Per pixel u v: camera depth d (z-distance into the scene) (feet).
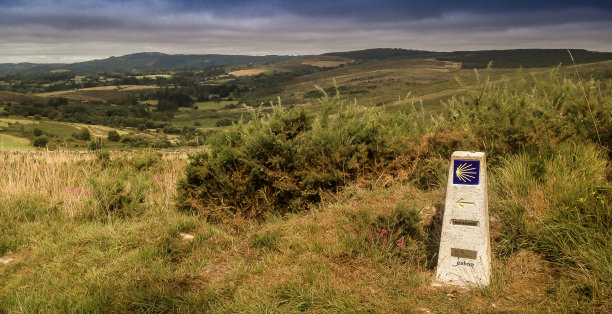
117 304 11.96
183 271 14.05
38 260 15.99
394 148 20.33
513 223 13.65
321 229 15.70
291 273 13.04
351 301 11.04
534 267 11.87
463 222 12.14
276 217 18.29
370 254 13.33
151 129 555.28
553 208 13.32
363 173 19.79
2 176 27.76
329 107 21.45
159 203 22.65
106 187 24.13
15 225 19.90
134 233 17.79
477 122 19.89
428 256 13.48
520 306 10.34
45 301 12.52
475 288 11.28
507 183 15.61
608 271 10.52
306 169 19.66
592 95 18.43
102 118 628.28
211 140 20.92
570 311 9.75
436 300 10.97
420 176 19.15
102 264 15.19
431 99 579.07
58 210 22.04
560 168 15.23
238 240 16.63
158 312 11.71
